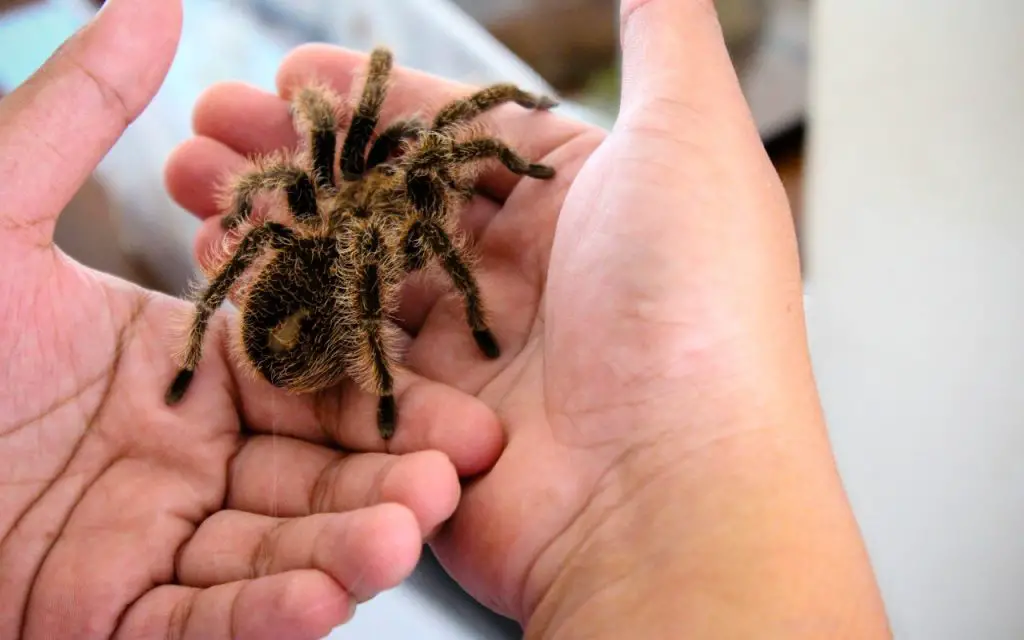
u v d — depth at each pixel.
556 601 0.28
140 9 0.29
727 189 0.29
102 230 0.41
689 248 0.28
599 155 0.30
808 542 0.26
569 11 0.46
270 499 0.30
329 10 0.46
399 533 0.26
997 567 0.37
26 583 0.28
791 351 0.29
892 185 0.39
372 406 0.30
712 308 0.28
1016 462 0.37
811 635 0.25
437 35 0.44
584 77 0.45
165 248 0.41
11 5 0.43
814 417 0.28
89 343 0.30
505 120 0.36
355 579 0.26
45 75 0.29
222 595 0.27
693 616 0.26
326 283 0.30
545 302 0.31
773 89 0.42
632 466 0.28
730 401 0.28
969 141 0.38
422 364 0.32
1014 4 0.38
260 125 0.37
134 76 0.30
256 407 0.31
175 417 0.30
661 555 0.27
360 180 0.35
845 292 0.40
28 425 0.29
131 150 0.43
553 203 0.33
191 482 0.30
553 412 0.29
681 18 0.30
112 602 0.28
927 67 0.39
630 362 0.28
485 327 0.31
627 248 0.28
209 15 0.45
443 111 0.34
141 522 0.29
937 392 0.38
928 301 0.38
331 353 0.30
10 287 0.29
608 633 0.26
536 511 0.28
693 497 0.27
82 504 0.29
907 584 0.37
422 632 0.35
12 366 0.29
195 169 0.37
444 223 0.33
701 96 0.30
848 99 0.40
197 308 0.31
